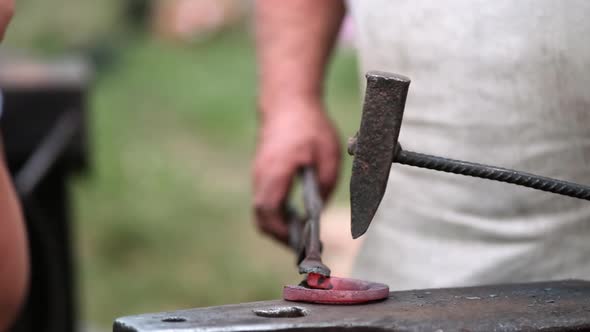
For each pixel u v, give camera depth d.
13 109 4.84
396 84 2.06
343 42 14.70
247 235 9.06
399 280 3.18
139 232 9.03
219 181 10.48
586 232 2.88
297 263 2.63
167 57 15.65
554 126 2.75
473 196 2.96
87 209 9.56
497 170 2.16
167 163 10.88
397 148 2.12
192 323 2.00
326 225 7.55
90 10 15.98
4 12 2.46
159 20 16.67
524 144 2.80
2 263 2.68
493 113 2.81
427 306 2.18
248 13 17.11
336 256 7.03
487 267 2.97
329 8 3.91
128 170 10.46
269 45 3.94
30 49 15.18
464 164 2.16
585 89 2.67
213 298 7.84
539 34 2.68
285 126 3.75
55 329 4.67
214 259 8.52
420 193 3.07
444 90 2.89
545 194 2.86
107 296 7.90
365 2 3.06
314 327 2.00
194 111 12.94
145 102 13.37
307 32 3.89
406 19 2.92
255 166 3.80
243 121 12.61
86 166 4.96
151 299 7.85
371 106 2.08
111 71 14.89
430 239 3.09
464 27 2.79
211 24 16.77
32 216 4.54
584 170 2.79
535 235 2.91
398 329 2.01
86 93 4.91
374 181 2.12
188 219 9.38
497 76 2.78
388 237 3.20
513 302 2.23
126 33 16.42
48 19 15.65
